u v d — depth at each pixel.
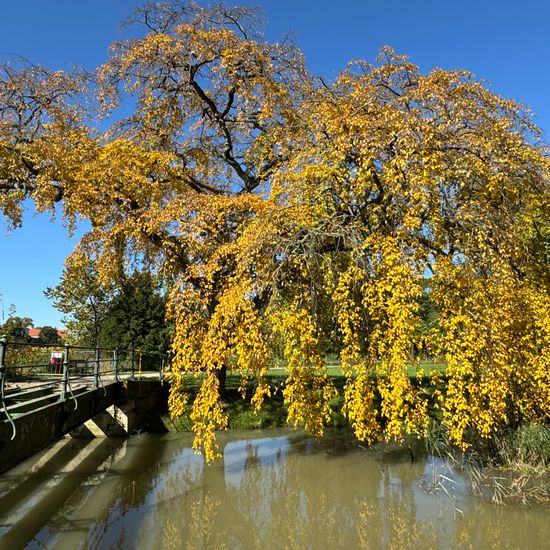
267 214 6.52
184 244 9.23
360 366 5.50
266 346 5.61
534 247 6.82
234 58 11.23
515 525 5.88
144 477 8.56
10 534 5.95
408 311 4.99
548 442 7.63
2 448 5.32
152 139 12.09
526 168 6.11
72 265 13.40
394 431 5.30
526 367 5.89
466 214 5.66
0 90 10.53
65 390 7.76
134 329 28.47
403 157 5.68
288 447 10.50
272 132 10.68
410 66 7.16
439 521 6.15
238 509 6.93
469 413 5.55
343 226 6.18
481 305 5.34
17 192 10.55
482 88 6.48
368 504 6.96
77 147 11.08
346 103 6.92
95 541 5.76
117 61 11.60
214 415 6.06
